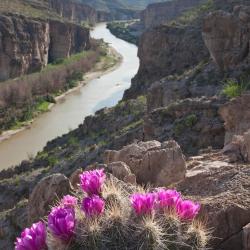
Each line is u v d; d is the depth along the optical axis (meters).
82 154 21.64
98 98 67.25
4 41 71.81
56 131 52.69
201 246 3.89
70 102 65.50
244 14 22.86
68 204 4.27
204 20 24.28
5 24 72.44
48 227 3.81
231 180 6.80
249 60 22.17
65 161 22.41
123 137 20.72
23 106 61.03
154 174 8.20
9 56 72.69
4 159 44.47
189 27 46.19
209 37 23.94
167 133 16.23
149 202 3.88
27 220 10.53
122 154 9.23
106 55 103.00
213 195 6.47
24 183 21.88
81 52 104.06
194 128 15.27
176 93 23.92
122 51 112.75
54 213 3.89
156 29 48.84
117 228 3.68
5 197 21.91
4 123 54.94
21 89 62.91
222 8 43.69
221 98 15.84
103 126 31.11
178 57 45.12
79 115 58.59
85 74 84.94
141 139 18.83
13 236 11.27
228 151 9.14
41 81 69.12
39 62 80.25
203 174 7.34
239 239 5.42
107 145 21.00
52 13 100.94
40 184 9.33
